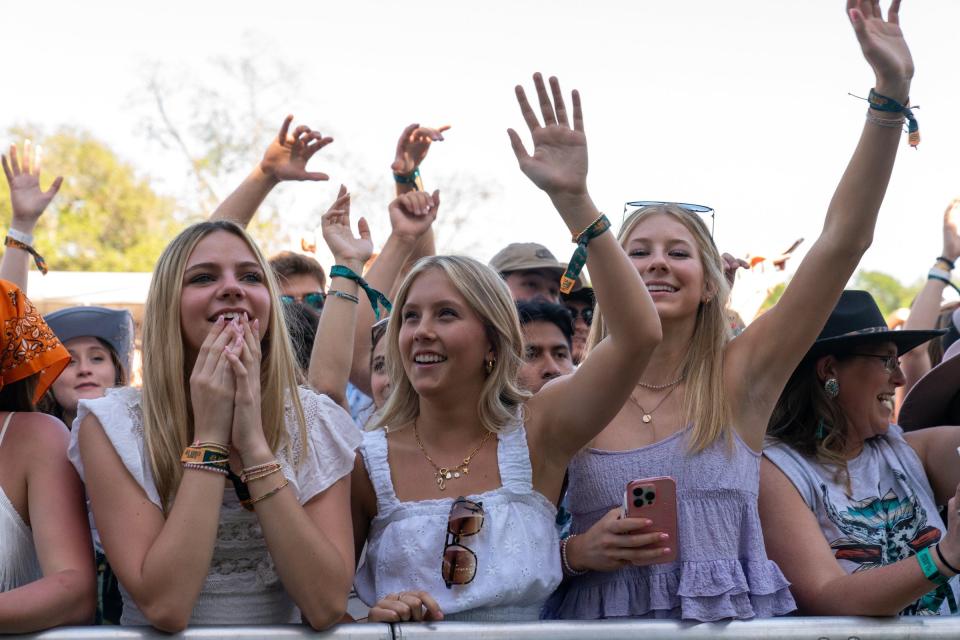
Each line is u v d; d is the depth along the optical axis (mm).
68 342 4387
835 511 3533
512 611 3080
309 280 5555
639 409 3457
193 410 3014
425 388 3240
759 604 3213
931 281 5750
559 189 3059
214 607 2924
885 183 3223
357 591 3188
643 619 3053
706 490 3260
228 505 2947
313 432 3074
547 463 3256
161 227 32062
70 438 3012
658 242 3529
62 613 2707
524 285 5801
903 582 3006
